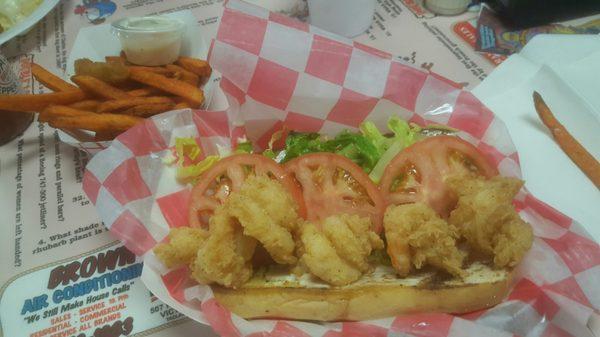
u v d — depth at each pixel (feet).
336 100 0.97
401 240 0.74
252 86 0.96
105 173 0.86
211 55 0.92
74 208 1.01
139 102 1.07
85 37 1.29
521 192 0.84
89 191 0.85
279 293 0.75
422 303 0.74
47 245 0.95
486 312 0.76
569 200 0.89
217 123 0.99
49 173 1.09
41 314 0.85
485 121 0.94
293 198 0.82
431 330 0.72
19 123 1.17
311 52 0.94
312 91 0.96
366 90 0.96
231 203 0.74
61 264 0.91
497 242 0.74
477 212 0.74
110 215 0.83
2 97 1.06
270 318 0.77
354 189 0.85
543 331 0.74
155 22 1.26
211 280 0.76
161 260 0.79
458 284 0.73
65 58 1.37
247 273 0.77
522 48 1.20
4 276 0.91
